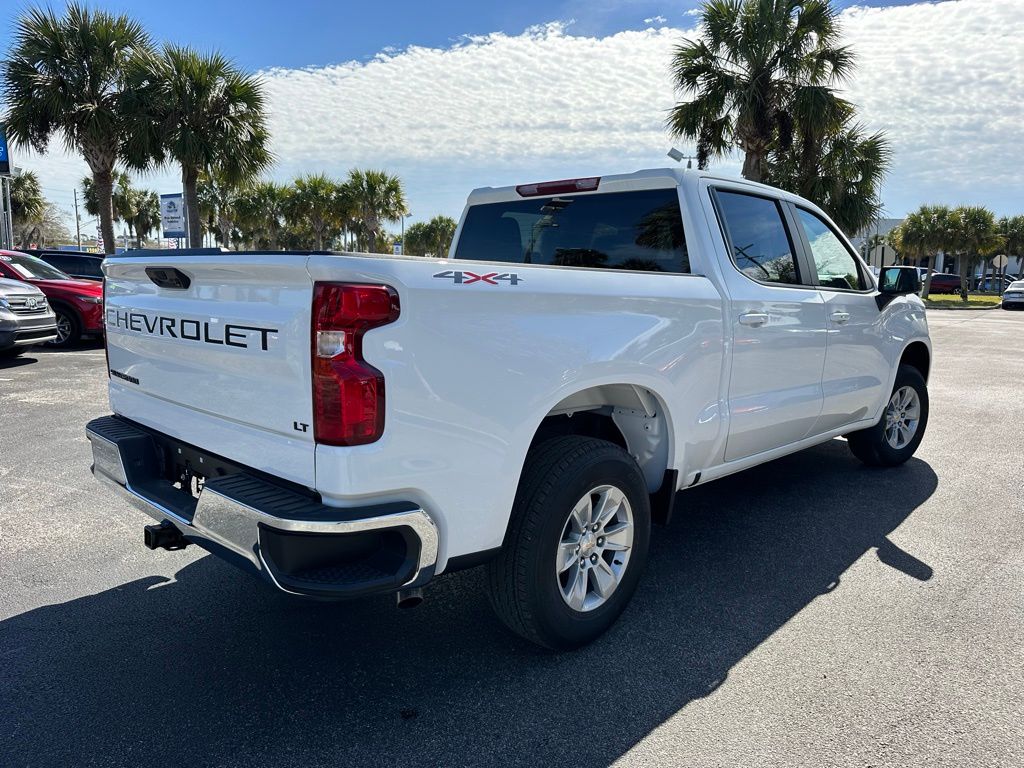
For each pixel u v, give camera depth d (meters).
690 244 3.43
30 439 5.99
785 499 4.73
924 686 2.63
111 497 4.64
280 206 35.66
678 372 3.10
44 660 2.78
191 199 17.70
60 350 11.66
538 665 2.77
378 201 35.00
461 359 2.29
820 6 15.33
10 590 3.36
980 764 2.22
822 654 2.85
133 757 2.23
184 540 2.71
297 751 2.27
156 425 2.91
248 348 2.32
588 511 2.79
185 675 2.69
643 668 2.75
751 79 15.95
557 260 3.97
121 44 16.50
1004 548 3.93
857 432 5.24
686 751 2.28
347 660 2.80
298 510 2.11
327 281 2.08
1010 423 7.16
